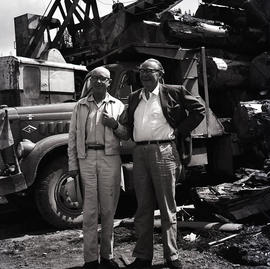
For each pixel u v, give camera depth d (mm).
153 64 3734
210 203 5109
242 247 3973
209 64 8398
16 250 4801
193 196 5406
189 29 8688
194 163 7086
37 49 11461
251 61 9203
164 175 3695
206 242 4371
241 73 8859
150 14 10211
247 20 9789
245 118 7570
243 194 5191
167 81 7160
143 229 3828
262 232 4406
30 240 5246
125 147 6266
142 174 3793
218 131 7395
